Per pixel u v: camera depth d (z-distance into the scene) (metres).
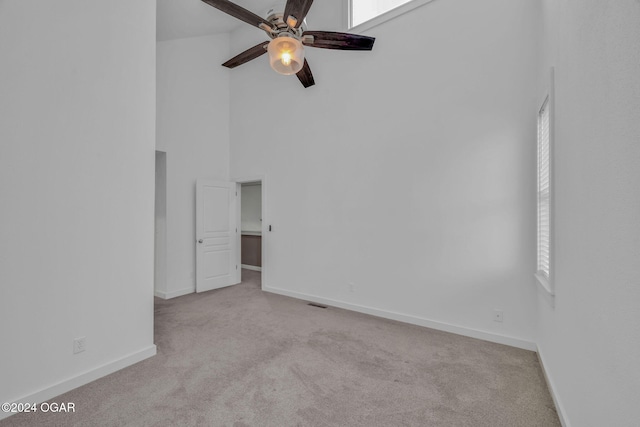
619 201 0.93
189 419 1.66
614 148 0.96
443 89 2.98
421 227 3.12
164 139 4.21
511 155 2.64
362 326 3.08
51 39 1.92
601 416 1.08
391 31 3.32
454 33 2.92
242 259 6.88
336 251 3.79
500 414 1.71
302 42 2.63
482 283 2.78
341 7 3.74
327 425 1.62
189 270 4.52
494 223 2.72
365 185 3.53
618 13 0.92
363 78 3.54
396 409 1.75
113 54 2.26
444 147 2.98
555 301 1.79
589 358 1.21
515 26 2.62
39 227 1.85
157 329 3.01
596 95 1.13
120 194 2.29
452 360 2.35
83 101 2.08
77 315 2.02
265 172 4.58
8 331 1.72
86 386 2.00
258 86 4.68
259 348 2.56
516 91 2.62
